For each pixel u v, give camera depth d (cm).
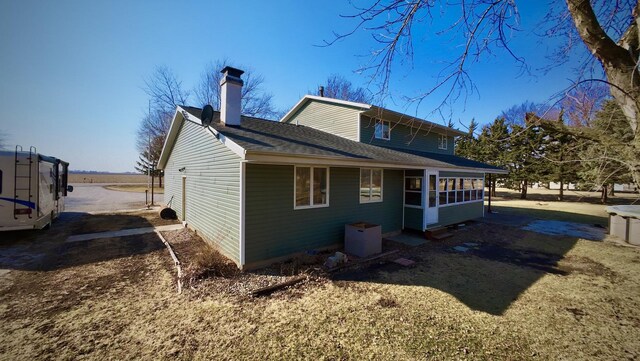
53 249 837
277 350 377
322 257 759
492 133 2248
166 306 491
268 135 857
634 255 851
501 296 552
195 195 1045
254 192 680
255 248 682
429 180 1104
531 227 1313
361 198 958
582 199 2653
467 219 1396
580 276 668
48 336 401
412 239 1035
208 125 787
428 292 566
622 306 513
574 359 367
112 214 1509
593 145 313
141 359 356
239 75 943
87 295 530
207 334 411
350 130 1276
